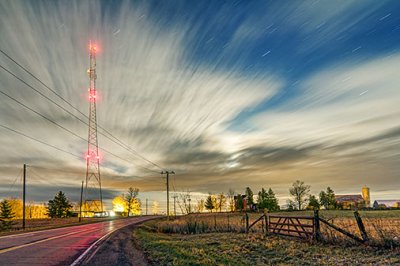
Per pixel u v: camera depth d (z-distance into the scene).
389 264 10.24
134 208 130.50
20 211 120.38
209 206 122.81
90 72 79.94
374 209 86.81
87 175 78.25
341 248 13.98
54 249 14.77
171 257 12.20
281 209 103.62
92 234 25.72
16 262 10.93
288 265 11.42
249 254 14.41
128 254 13.40
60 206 108.88
